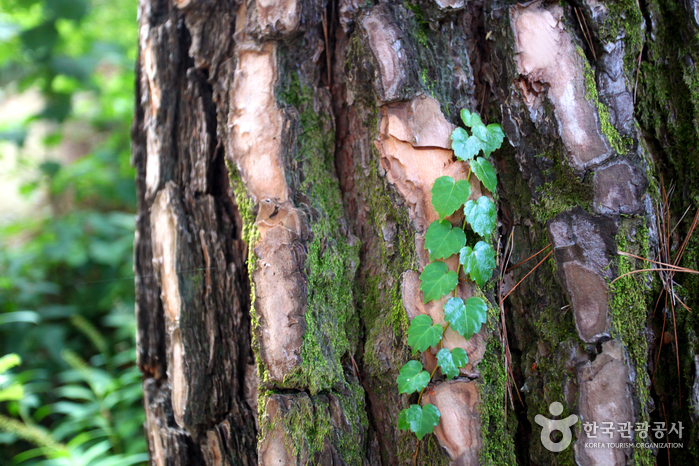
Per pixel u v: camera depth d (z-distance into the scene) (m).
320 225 1.14
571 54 1.11
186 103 1.21
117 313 2.38
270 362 1.12
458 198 1.10
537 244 1.13
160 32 1.21
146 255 1.28
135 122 1.31
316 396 1.12
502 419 1.12
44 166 2.61
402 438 1.13
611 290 1.10
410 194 1.13
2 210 3.04
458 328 1.10
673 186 1.15
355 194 1.17
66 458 1.51
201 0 1.17
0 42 2.42
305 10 1.13
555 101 1.11
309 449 1.11
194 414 1.17
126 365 2.28
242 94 1.15
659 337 1.13
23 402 1.85
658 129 1.15
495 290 1.14
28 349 2.22
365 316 1.16
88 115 3.01
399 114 1.13
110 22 3.01
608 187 1.10
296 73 1.16
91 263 2.56
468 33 1.15
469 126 1.12
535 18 1.12
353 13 1.14
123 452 1.73
